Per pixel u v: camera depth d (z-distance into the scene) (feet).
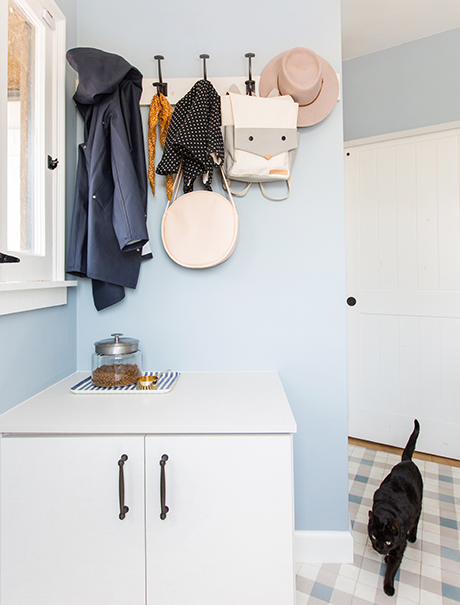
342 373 4.74
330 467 4.75
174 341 4.83
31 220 3.96
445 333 7.41
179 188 4.73
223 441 3.14
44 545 3.18
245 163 4.24
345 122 8.14
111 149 4.08
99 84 3.90
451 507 5.77
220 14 4.72
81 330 4.86
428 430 7.62
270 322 4.79
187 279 4.80
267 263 4.77
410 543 4.97
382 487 4.64
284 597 3.18
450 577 4.39
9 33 3.52
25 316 3.71
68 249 4.30
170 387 4.06
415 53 7.34
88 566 3.18
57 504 3.17
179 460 3.15
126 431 3.15
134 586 3.19
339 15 4.65
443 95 7.14
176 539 3.17
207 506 3.17
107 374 4.06
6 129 3.29
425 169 7.46
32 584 3.19
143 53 4.75
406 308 7.75
